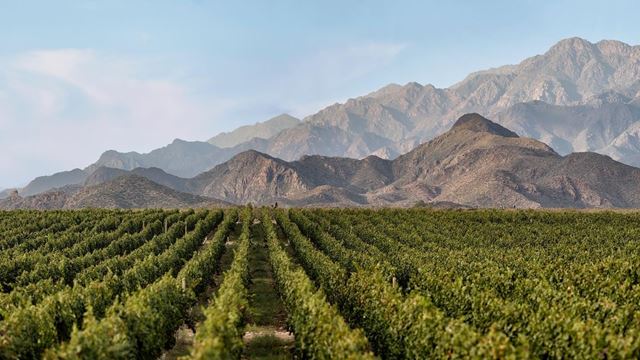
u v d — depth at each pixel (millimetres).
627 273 28812
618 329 18812
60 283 26797
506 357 13625
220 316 17078
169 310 21797
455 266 32062
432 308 18516
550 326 17141
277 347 22688
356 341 15719
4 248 51906
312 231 55188
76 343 14594
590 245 47875
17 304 22641
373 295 22453
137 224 66125
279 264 31859
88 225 64750
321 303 19641
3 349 16656
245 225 58188
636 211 80500
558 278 29203
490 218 72688
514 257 36594
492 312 19844
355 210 86250
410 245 48031
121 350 15961
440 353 16094
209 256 36281
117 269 33031
